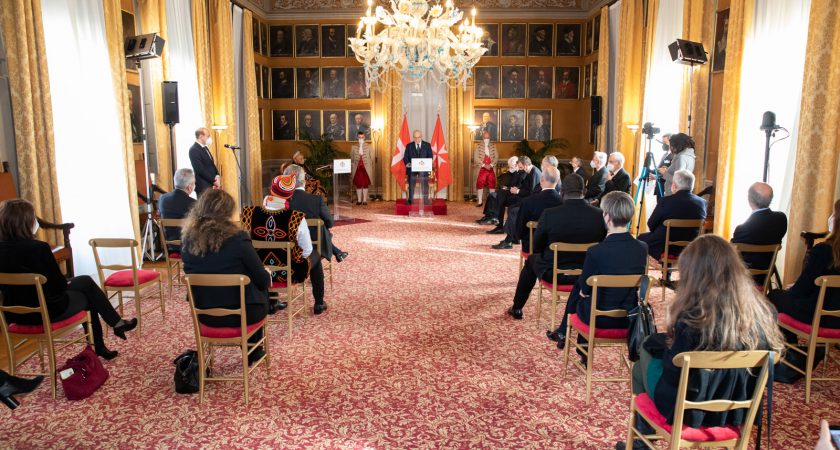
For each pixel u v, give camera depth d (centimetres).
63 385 384
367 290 663
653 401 262
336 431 346
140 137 905
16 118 575
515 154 1547
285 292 630
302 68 1538
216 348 481
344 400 387
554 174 562
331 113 1553
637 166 1017
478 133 1555
